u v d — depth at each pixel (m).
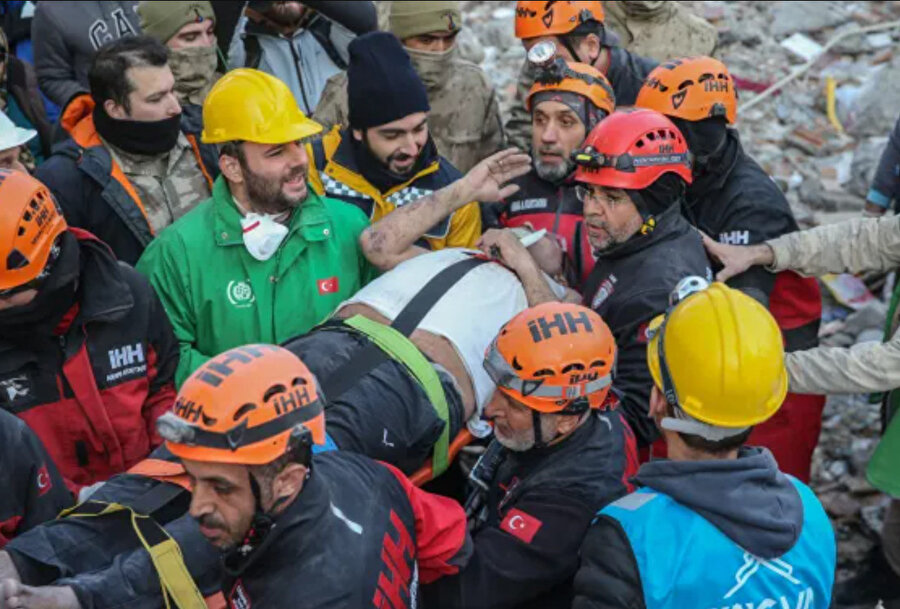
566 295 3.73
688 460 2.46
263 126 3.41
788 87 7.84
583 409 2.91
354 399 3.03
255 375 2.22
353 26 5.28
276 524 2.26
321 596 2.27
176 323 3.63
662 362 2.50
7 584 2.35
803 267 3.89
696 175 4.07
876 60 8.00
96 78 3.88
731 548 2.36
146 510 2.66
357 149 4.04
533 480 2.98
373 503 2.51
